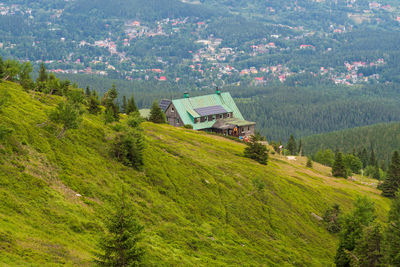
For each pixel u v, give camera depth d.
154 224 61.03
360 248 70.12
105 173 66.06
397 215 86.38
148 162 79.06
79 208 52.22
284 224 83.50
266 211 85.06
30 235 41.75
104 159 70.88
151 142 93.94
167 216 65.06
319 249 80.81
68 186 56.44
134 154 74.75
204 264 56.72
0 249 36.88
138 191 66.94
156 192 71.06
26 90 98.44
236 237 70.50
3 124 59.72
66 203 51.59
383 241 67.62
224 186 86.44
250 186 91.94
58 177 57.00
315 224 91.50
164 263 50.97
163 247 55.78
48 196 50.88
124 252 39.09
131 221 39.97
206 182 84.38
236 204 81.56
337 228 90.75
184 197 74.75
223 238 68.06
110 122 85.81
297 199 97.88
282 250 73.12
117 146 74.81
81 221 49.84
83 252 43.81
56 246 42.25
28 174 52.31
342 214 92.81
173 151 93.56
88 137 75.31
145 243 53.78
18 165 52.81
